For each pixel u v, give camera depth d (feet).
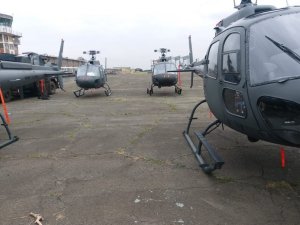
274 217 11.44
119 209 12.38
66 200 13.26
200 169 16.39
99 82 55.31
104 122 30.14
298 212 11.74
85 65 56.34
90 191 14.11
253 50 12.87
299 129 11.19
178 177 15.43
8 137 24.54
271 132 12.08
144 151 19.93
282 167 16.17
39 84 55.31
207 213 11.89
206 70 18.53
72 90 71.56
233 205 12.43
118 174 16.07
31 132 26.40
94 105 43.45
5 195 13.92
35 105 45.70
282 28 12.77
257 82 12.23
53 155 19.60
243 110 13.29
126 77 127.03
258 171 15.75
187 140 21.65
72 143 22.39
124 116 33.47
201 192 13.67
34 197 13.64
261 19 13.47
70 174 16.24
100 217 11.83
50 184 15.01
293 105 10.98
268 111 12.00
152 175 15.80
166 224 11.21
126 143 22.00
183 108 38.32
